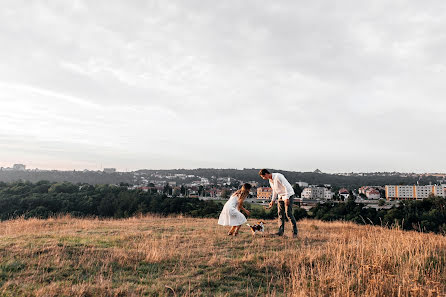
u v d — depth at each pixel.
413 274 4.82
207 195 123.56
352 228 10.90
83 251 5.67
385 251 5.96
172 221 12.63
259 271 5.01
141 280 4.41
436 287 4.13
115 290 3.90
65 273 4.52
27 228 9.87
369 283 4.35
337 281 4.40
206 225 10.65
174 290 4.07
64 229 9.52
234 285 4.44
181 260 5.38
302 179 153.00
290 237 7.61
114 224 10.97
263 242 6.93
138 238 7.39
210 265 5.18
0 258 4.98
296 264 5.22
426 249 6.00
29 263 4.82
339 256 5.45
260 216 40.00
